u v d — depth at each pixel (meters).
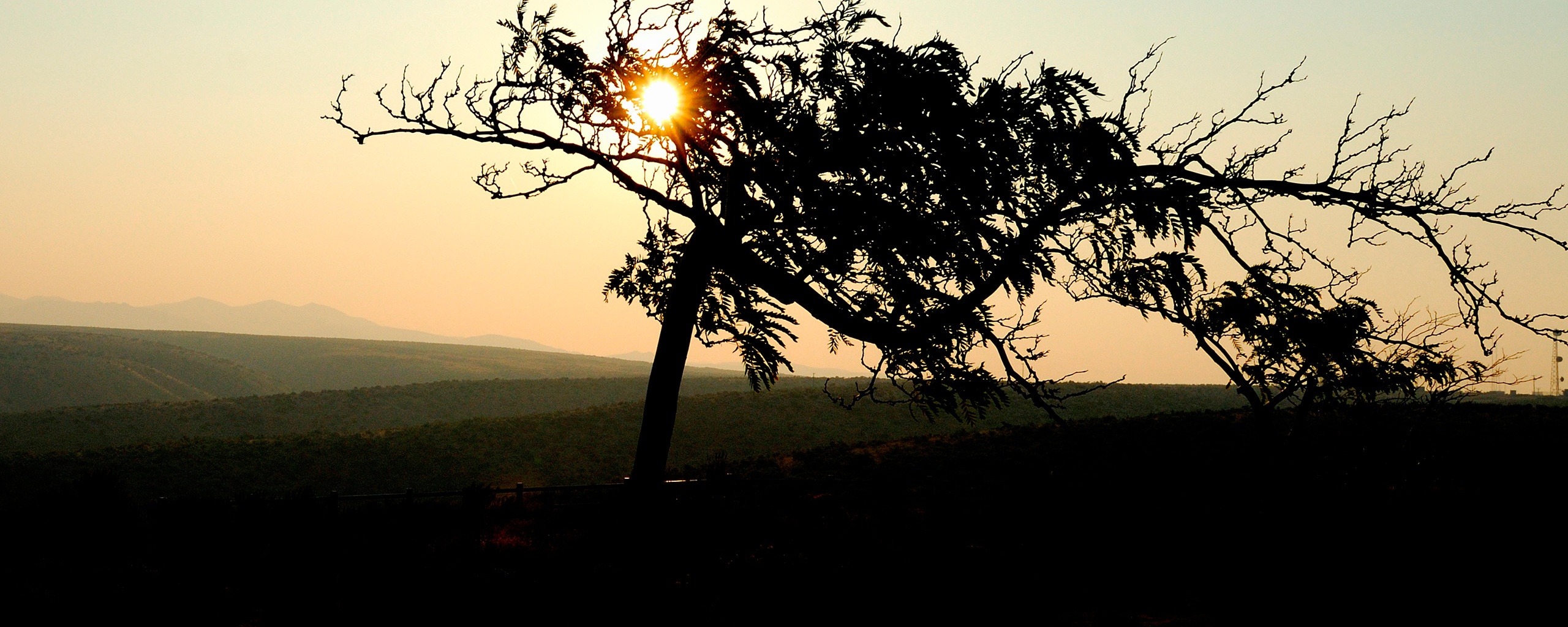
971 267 7.81
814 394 67.62
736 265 8.89
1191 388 76.00
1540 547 11.95
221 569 11.53
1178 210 8.34
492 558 12.23
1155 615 9.74
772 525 15.84
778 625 9.06
